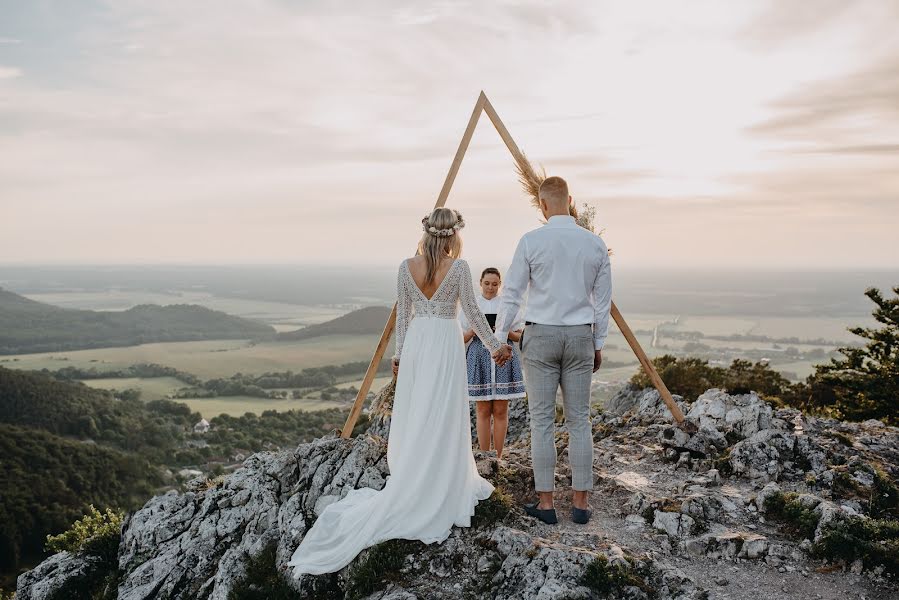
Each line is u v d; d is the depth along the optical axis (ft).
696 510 15.56
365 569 13.97
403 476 14.65
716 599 12.46
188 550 17.75
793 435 19.33
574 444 15.23
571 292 14.43
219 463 263.29
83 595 19.27
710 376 51.96
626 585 12.71
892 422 55.62
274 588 14.99
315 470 18.44
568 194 15.17
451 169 19.81
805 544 14.12
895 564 13.07
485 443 20.67
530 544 13.88
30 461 202.39
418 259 15.23
